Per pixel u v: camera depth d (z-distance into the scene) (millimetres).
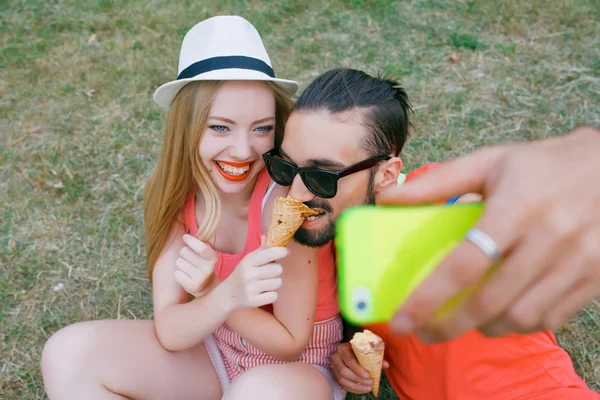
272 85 1936
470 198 1544
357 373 1977
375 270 679
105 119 3865
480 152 619
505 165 574
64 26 4789
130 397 1933
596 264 504
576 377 1754
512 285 512
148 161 3559
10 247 3045
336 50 4367
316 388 1891
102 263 2990
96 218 3207
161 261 2041
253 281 1676
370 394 2408
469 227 658
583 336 2494
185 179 1947
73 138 3719
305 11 4836
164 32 4707
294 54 4344
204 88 1792
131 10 4969
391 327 538
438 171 624
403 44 4402
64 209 3250
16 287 2861
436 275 521
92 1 5109
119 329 1980
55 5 5078
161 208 1964
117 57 4438
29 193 3348
